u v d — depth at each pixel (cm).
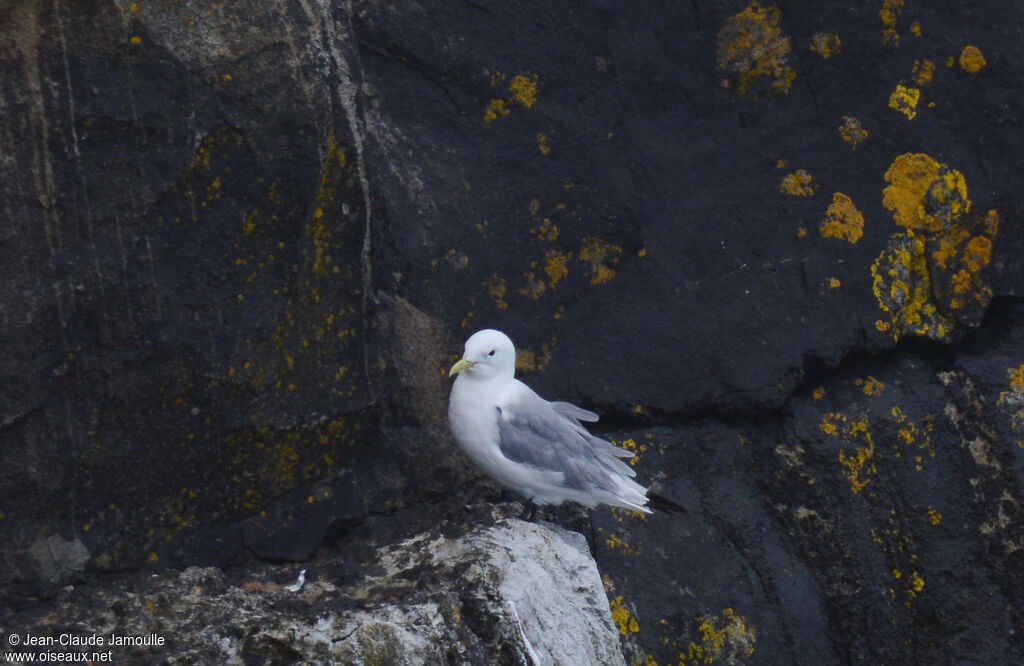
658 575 1059
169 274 856
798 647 1085
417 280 1020
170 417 874
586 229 1086
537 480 940
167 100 838
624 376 1097
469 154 1052
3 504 821
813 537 1112
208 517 909
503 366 949
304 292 920
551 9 1077
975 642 1104
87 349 835
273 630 803
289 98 880
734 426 1127
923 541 1111
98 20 809
